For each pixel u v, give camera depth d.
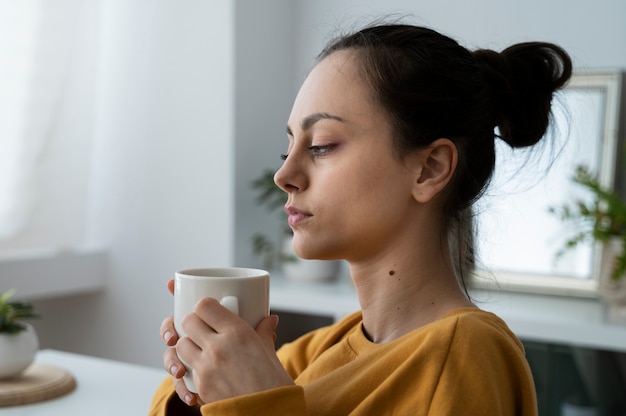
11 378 1.22
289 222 0.77
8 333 1.21
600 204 2.28
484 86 0.80
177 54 2.64
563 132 2.36
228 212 2.53
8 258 2.38
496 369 0.66
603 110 2.36
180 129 2.64
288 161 0.75
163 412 0.81
